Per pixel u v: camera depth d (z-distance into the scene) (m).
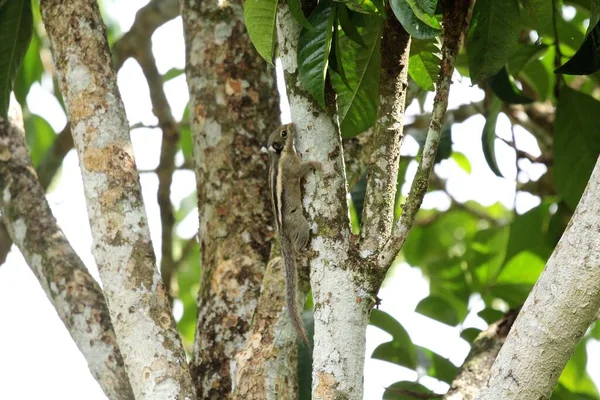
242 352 9.30
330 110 8.44
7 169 11.69
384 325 12.54
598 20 8.55
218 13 12.06
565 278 6.70
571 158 12.01
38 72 16.36
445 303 13.25
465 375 10.14
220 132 11.61
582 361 14.48
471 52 9.66
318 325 7.91
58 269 10.68
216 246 11.16
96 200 8.91
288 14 8.53
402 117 8.43
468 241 17.19
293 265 9.50
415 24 7.33
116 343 9.96
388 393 12.46
